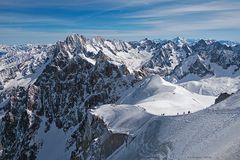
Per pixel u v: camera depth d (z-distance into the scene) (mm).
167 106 123812
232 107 66875
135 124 99688
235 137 50688
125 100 169750
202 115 69750
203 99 166375
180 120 73062
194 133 61688
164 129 73000
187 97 145250
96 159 100750
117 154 83688
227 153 47281
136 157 69062
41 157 195625
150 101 137500
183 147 58250
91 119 120000
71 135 186250
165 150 62000
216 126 59406
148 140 73438
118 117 109062
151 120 81875
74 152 153750
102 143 101312
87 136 121312
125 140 90125
